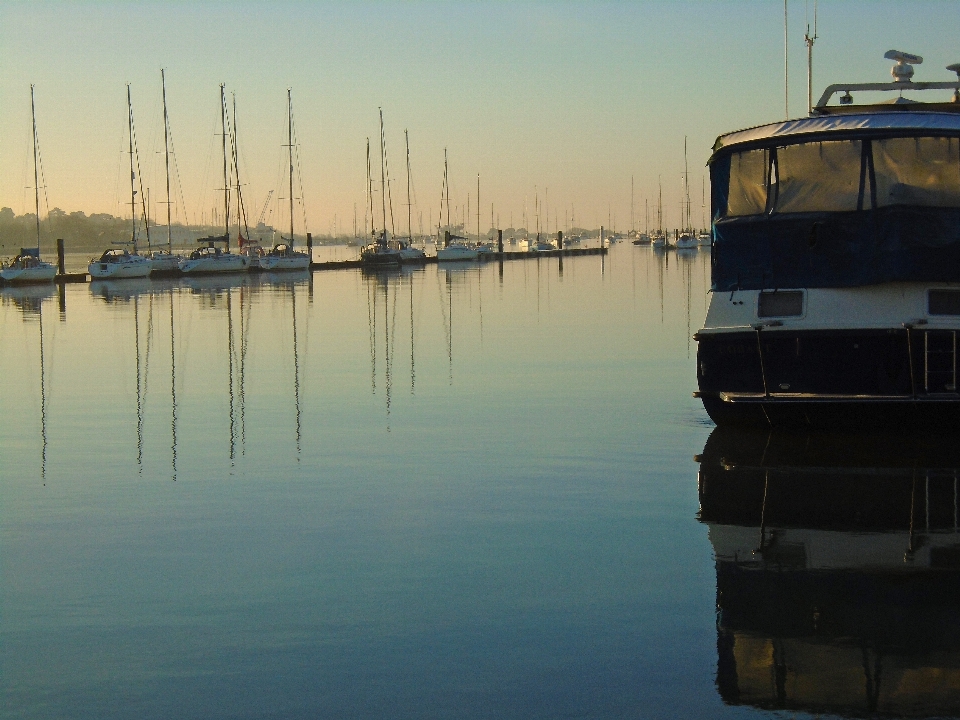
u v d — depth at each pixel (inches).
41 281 2760.8
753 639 298.5
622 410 713.0
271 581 356.5
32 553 395.5
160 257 3265.3
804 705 258.8
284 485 504.7
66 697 269.1
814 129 589.9
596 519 433.7
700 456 557.3
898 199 570.6
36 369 984.3
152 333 1328.7
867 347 558.3
